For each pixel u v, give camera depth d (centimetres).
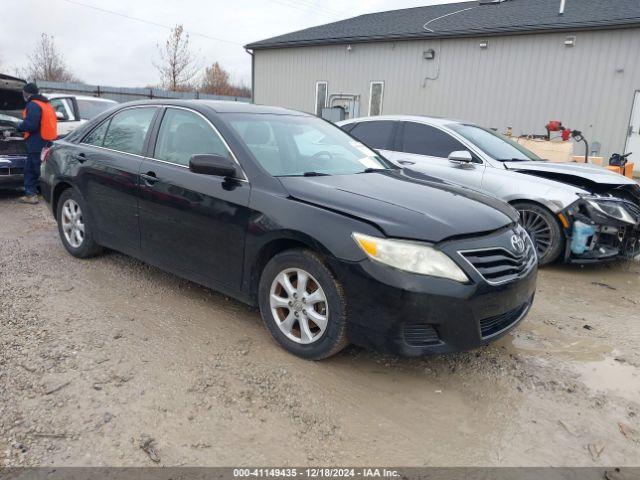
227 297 414
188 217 366
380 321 278
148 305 392
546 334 380
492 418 271
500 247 297
